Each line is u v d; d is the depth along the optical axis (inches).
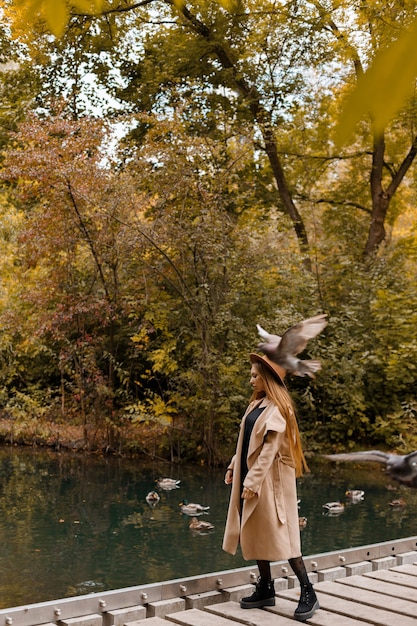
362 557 256.4
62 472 540.1
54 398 702.5
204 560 304.7
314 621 193.8
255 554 198.2
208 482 510.9
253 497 197.0
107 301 621.0
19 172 597.3
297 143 839.1
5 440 697.0
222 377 583.5
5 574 281.3
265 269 623.8
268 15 730.2
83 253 653.9
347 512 413.1
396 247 773.3
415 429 614.9
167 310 609.0
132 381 654.5
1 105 857.5
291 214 812.6
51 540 338.0
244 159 652.1
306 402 631.8
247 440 205.6
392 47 30.5
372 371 640.4
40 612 187.8
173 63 760.3
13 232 786.8
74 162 588.4
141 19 783.1
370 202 879.7
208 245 579.5
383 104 30.9
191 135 690.8
